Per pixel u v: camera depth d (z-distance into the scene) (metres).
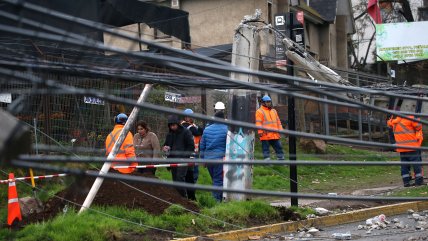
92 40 6.04
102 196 14.37
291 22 16.73
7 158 4.69
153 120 20.16
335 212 16.83
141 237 13.01
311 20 45.50
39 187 15.68
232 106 16.53
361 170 27.89
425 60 45.03
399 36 40.81
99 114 17.62
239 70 6.51
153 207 14.40
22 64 6.59
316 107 36.56
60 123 16.70
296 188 16.75
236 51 16.52
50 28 5.36
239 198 16.48
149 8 21.53
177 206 14.30
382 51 41.06
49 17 5.50
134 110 14.50
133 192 14.62
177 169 16.00
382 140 39.38
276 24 18.50
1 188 16.53
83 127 16.95
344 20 51.88
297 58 15.99
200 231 13.82
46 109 16.42
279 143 21.69
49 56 7.89
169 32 22.33
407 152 20.78
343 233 14.23
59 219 12.98
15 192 13.73
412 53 40.72
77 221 12.86
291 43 16.16
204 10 38.25
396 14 56.94
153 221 13.59
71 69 7.61
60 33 5.40
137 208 14.27
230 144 16.48
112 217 13.36
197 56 6.56
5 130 4.68
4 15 5.18
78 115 16.98
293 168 16.75
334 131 38.47
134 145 17.22
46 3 9.36
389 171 28.55
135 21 21.27
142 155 17.17
